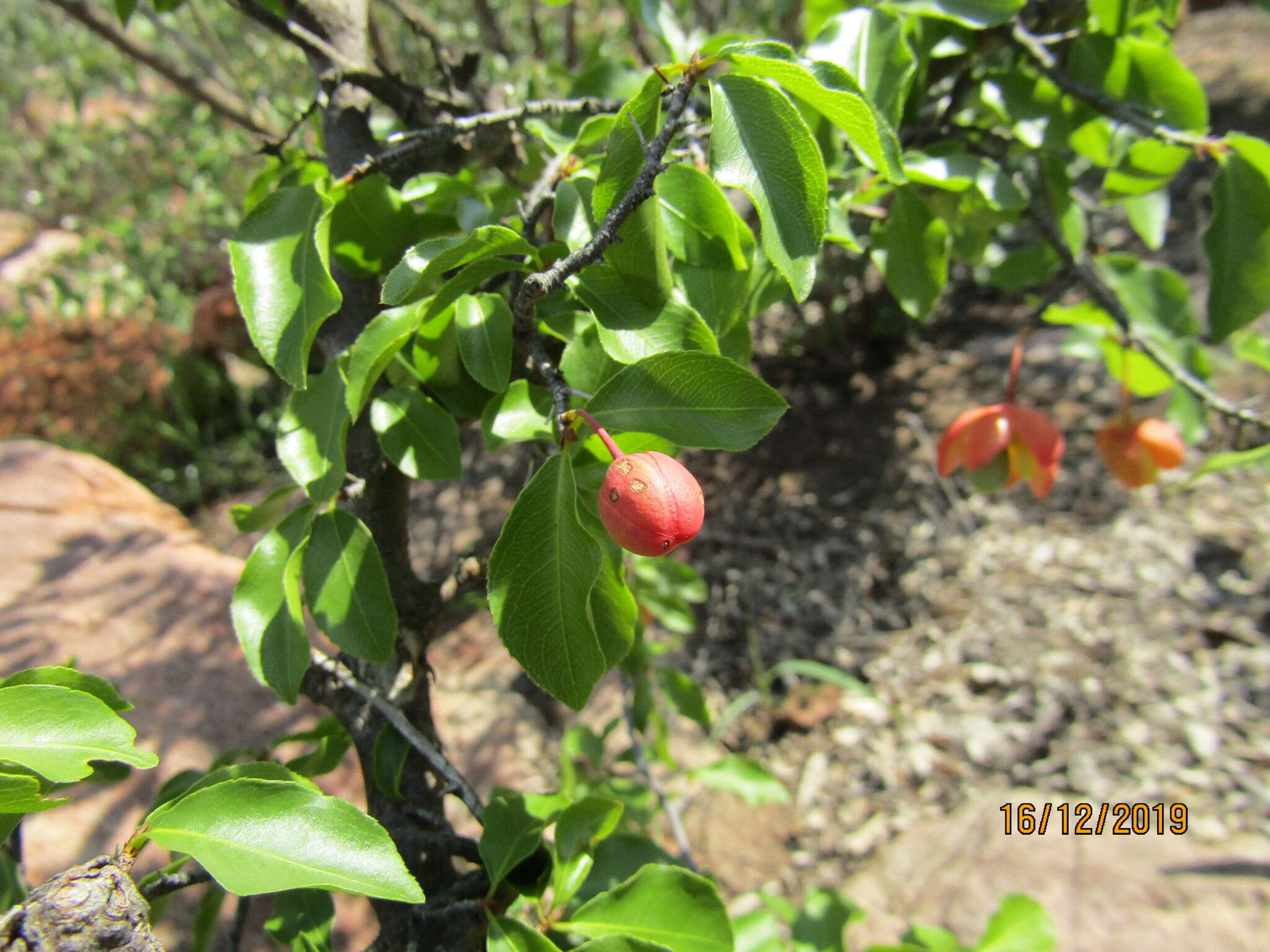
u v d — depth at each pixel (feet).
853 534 2.31
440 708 1.84
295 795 0.48
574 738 1.27
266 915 1.14
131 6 0.98
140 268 2.82
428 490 2.53
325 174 0.83
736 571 2.28
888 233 1.00
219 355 2.89
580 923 0.63
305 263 0.60
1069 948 1.26
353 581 0.61
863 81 0.79
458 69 0.98
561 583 0.50
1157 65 0.93
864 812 1.69
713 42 0.52
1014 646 1.93
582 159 0.75
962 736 1.78
